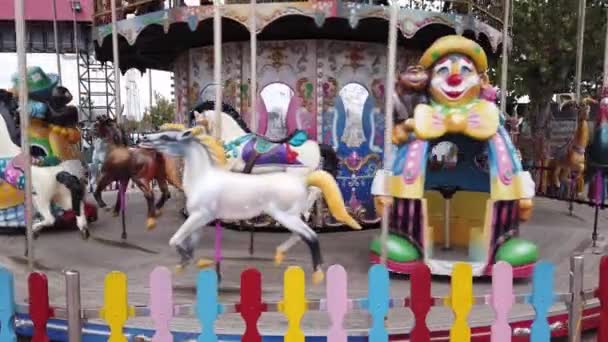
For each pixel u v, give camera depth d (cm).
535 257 477
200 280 309
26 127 411
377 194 495
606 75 720
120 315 311
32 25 1681
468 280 321
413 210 481
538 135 1015
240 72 708
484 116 473
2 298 320
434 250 552
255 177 435
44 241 619
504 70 680
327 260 539
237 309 311
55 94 644
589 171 635
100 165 732
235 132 518
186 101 784
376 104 707
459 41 475
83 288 446
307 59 679
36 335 314
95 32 729
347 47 685
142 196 955
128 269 507
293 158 487
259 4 591
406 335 354
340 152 694
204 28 658
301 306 310
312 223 678
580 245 598
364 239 639
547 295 336
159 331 311
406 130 488
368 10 584
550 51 1330
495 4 756
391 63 383
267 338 344
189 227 435
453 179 593
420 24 605
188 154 434
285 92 688
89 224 711
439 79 478
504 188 472
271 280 468
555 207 837
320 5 578
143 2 675
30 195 422
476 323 367
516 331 373
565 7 1293
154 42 755
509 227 478
